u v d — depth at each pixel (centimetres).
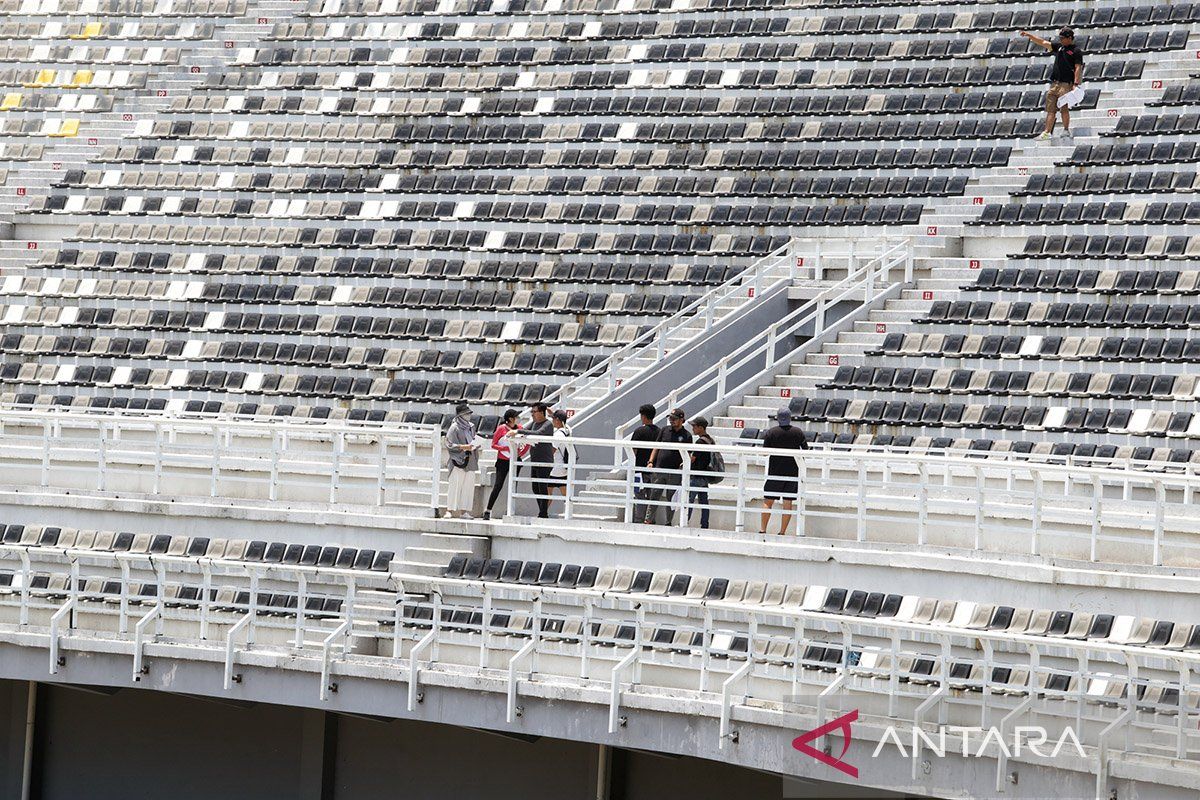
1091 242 11375
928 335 10775
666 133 14238
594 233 13488
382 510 9319
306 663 8188
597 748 8512
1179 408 10006
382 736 9050
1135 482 8331
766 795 8244
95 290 13988
